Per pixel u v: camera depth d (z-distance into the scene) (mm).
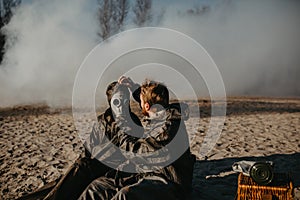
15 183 5750
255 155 6836
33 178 5918
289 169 6008
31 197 4582
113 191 4215
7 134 9016
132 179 4309
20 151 7398
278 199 4141
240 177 4367
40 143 8008
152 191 4035
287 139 8227
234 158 6621
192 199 4543
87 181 4445
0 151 7430
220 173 5785
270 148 7371
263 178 4148
